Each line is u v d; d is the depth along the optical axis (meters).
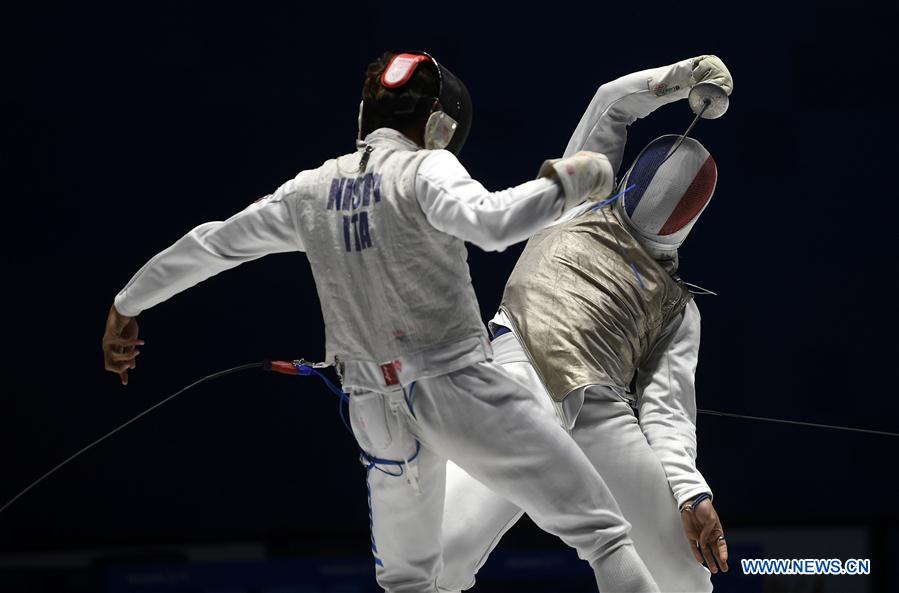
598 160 7.69
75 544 17.44
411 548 8.56
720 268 19.17
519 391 8.13
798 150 19.33
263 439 17.98
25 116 17.86
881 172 19.41
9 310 17.67
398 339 7.95
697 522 10.07
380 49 18.69
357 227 8.04
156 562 17.16
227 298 18.06
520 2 19.05
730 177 19.23
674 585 10.35
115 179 18.00
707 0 19.27
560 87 19.05
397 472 8.23
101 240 17.91
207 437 17.86
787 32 19.36
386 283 7.95
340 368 8.30
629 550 8.38
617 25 19.17
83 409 17.64
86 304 17.81
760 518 18.86
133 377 17.73
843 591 18.44
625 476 10.19
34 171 17.84
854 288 19.28
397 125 8.52
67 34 17.94
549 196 7.43
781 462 18.97
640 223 10.78
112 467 17.62
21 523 17.38
